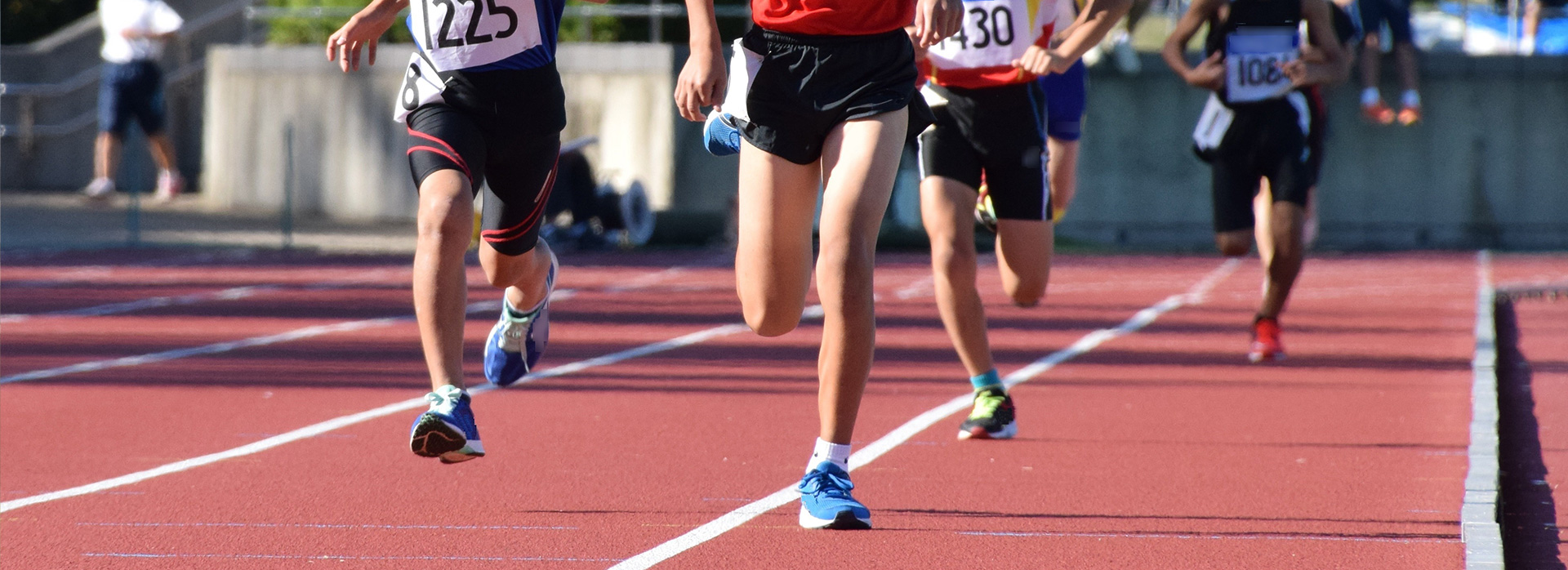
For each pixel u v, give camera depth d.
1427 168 67.12
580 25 68.00
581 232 56.41
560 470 17.19
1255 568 12.88
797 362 27.47
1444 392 23.94
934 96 19.00
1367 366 27.20
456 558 12.99
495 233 15.92
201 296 39.22
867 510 14.23
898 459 17.98
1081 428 20.33
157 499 15.43
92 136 77.56
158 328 32.06
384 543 13.52
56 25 85.75
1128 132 66.88
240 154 69.75
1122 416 21.41
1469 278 49.22
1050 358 28.12
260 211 69.19
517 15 14.85
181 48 78.06
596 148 64.50
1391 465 17.62
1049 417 21.23
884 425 20.50
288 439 19.14
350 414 21.23
